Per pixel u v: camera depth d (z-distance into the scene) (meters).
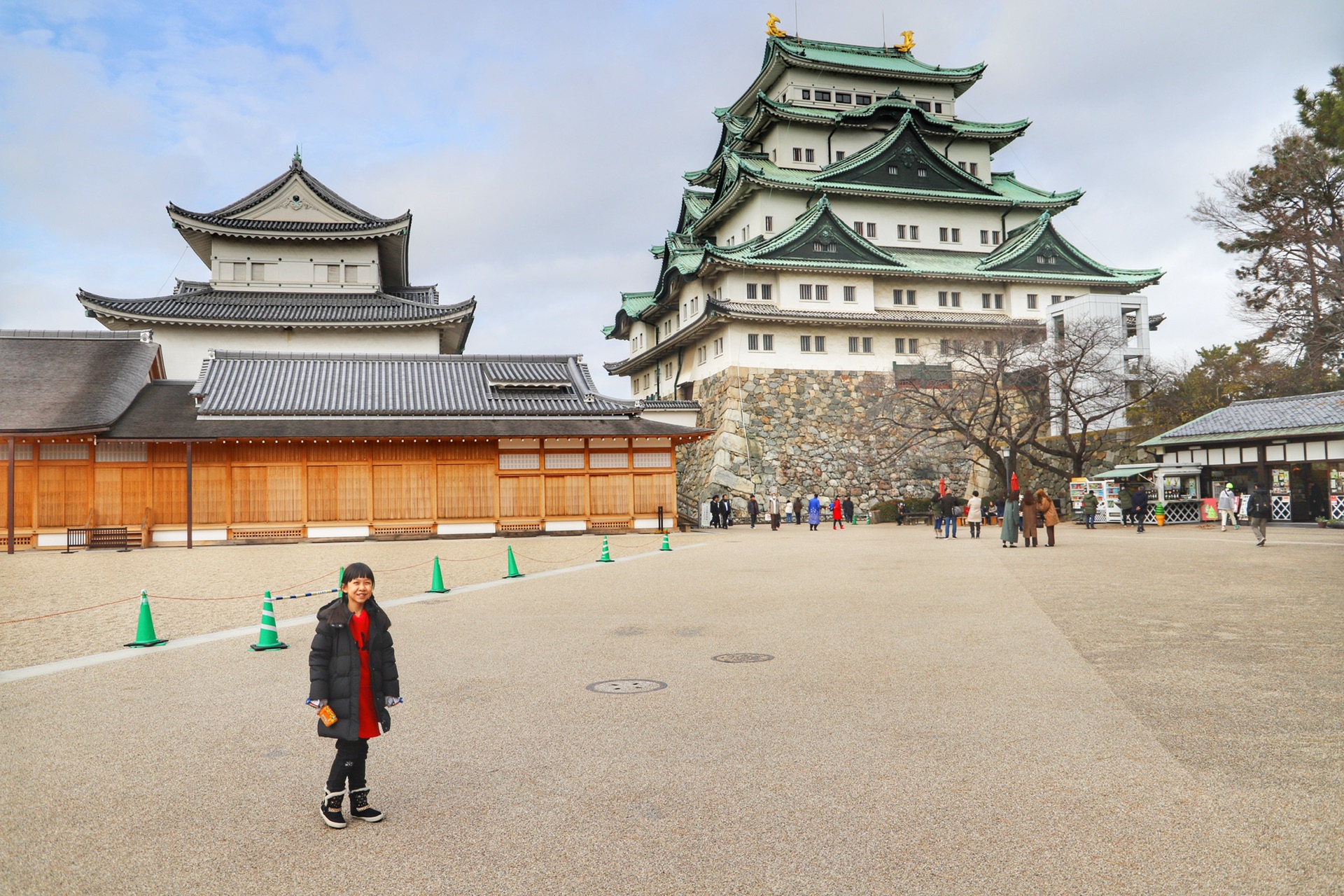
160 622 14.54
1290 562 21.06
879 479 55.91
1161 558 22.91
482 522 40.22
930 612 14.03
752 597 16.44
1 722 8.17
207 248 60.56
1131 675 9.22
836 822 5.45
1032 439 48.06
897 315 58.22
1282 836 5.07
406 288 68.19
